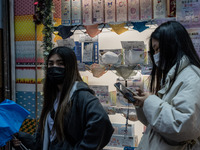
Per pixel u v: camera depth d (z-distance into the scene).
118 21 2.88
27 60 3.24
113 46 3.30
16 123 1.45
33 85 3.22
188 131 1.12
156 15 2.74
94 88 2.97
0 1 3.23
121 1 2.86
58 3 3.19
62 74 1.44
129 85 2.82
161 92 1.34
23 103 3.27
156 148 1.30
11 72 3.29
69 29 2.94
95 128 1.29
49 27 3.00
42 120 1.52
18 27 3.26
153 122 1.23
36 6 3.10
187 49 1.28
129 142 2.82
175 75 1.26
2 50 3.26
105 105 2.92
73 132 1.36
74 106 1.37
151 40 1.45
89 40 2.93
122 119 3.21
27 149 1.54
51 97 1.54
